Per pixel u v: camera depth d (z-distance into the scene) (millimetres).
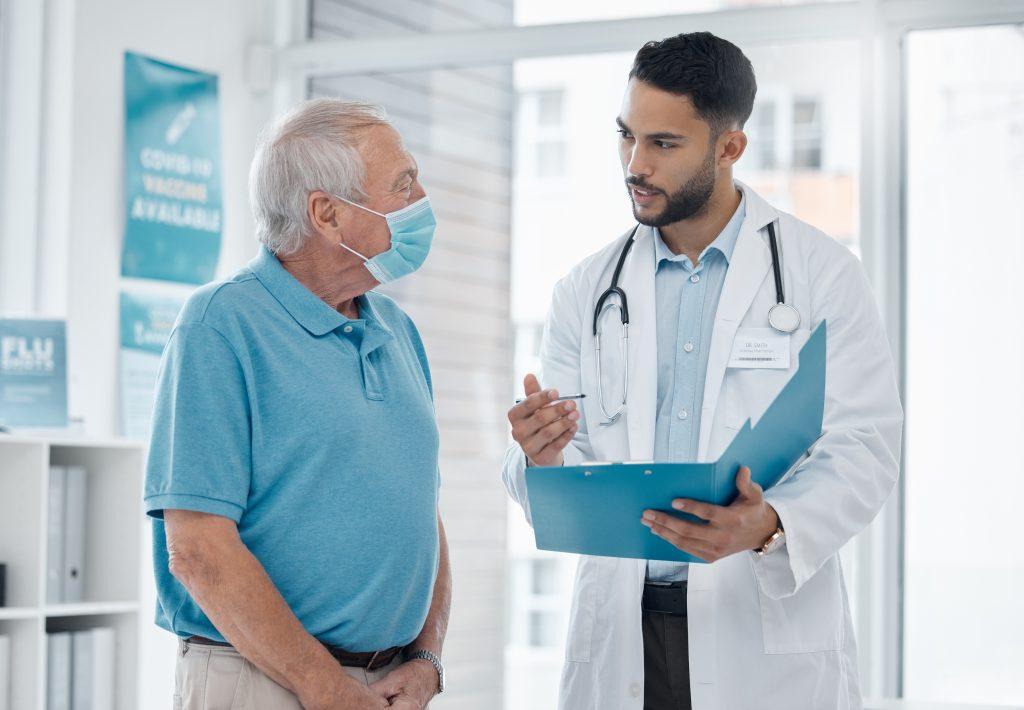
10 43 3410
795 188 3332
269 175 1698
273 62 3912
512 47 3623
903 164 3268
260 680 1583
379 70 3850
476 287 3750
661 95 1757
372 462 1660
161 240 3621
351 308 1844
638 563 1823
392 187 1714
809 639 1756
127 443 2980
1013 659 3135
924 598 3189
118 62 3533
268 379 1622
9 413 2918
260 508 1622
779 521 1631
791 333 1835
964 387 3199
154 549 1701
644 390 1884
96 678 2943
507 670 3711
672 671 1808
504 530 3734
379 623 1666
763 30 3340
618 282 1978
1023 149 3186
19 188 3389
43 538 2783
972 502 3176
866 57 3258
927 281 3236
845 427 1753
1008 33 3195
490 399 3750
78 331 3400
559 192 3672
